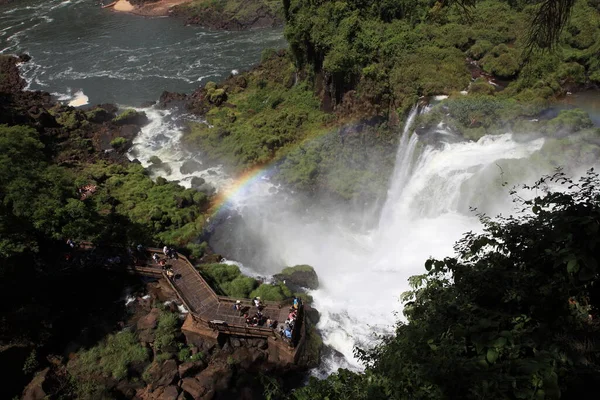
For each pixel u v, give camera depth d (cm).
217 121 6662
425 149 4334
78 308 3584
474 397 862
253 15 10850
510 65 4738
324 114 6078
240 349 3219
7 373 2992
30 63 9206
